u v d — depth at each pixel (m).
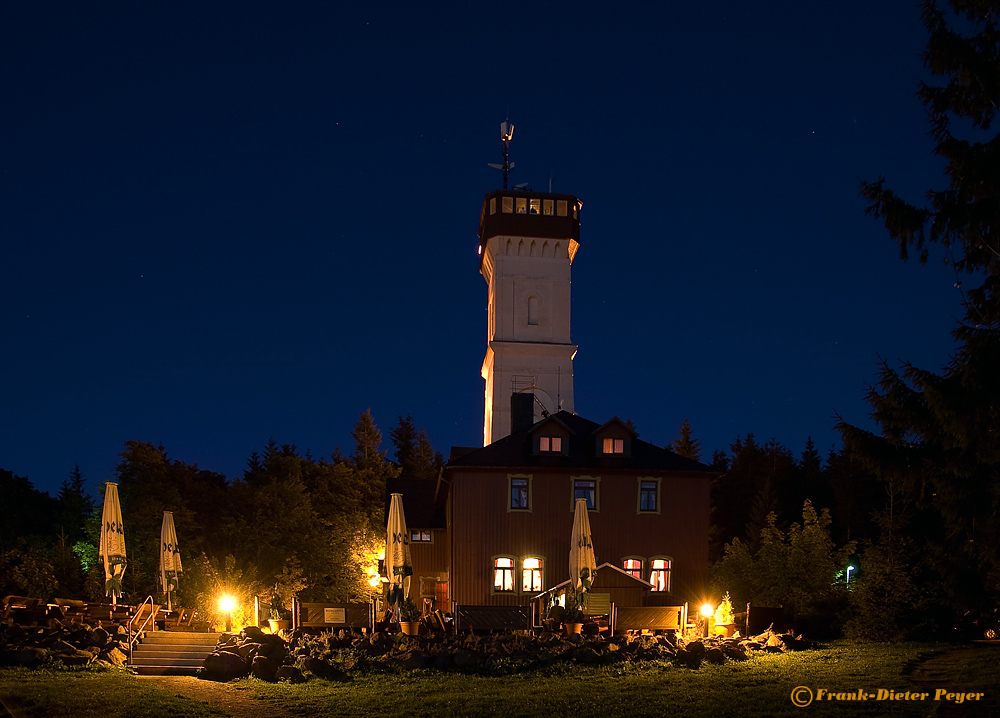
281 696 24.38
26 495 54.06
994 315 22.55
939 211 23.20
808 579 39.06
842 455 63.31
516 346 69.94
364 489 64.75
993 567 24.31
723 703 22.23
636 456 41.81
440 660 28.06
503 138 77.44
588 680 25.72
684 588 40.31
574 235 71.94
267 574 46.19
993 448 21.47
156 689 23.97
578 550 35.03
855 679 24.36
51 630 28.80
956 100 23.25
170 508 46.72
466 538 39.97
